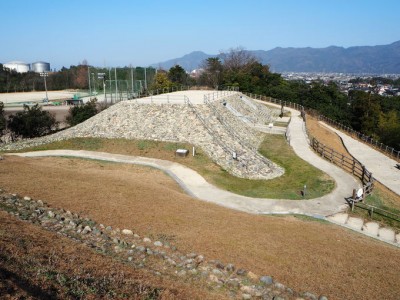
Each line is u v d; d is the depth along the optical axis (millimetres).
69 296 9961
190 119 40812
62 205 19359
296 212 24516
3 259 11203
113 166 33125
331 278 14508
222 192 27766
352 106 89375
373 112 83375
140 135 39344
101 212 19047
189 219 19516
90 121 44750
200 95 55531
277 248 16828
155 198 22469
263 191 28453
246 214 22328
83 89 143750
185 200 23344
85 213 18672
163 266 14234
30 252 12492
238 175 32000
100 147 38188
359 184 29797
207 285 13125
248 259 15398
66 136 41062
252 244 16953
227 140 38781
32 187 21844
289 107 72688
